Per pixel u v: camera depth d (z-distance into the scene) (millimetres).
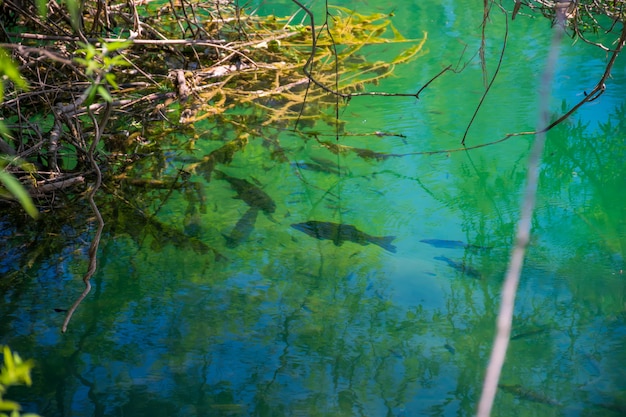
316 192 5672
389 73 7949
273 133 6676
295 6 10633
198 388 3434
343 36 8734
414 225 5199
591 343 3836
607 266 4664
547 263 4711
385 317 4086
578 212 5375
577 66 7938
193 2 8469
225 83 7449
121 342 3791
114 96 6914
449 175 5949
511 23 9539
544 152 6297
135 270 4492
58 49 6535
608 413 3279
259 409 3293
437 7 10484
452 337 3896
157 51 7984
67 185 5258
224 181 5766
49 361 3617
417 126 6805
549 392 3438
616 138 6469
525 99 7203
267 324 3994
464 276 4547
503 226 5199
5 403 1485
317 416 3252
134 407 3293
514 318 4094
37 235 4812
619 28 8914
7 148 4922
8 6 6051
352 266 4641
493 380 1010
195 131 6574
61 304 4102
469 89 7523
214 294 4277
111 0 7551
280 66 7863
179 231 4965
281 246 4871
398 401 3365
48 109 6191
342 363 3666
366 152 6336
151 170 5836
